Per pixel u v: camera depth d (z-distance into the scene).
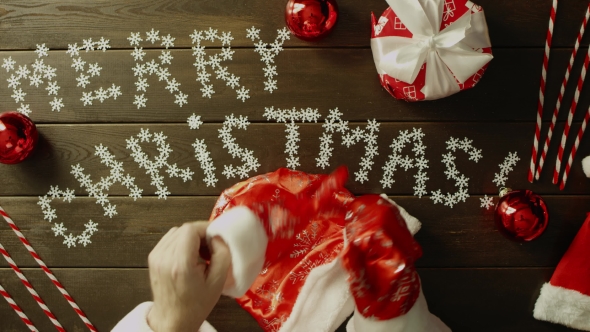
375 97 1.09
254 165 1.10
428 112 1.09
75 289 1.12
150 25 1.09
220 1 1.09
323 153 1.10
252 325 1.12
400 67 1.01
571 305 1.07
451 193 1.10
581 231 1.05
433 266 1.11
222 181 1.10
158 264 0.82
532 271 1.10
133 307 1.12
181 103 1.10
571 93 1.08
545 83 1.08
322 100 1.09
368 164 1.10
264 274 1.02
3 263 1.12
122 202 1.11
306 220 0.92
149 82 1.10
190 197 1.11
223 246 0.85
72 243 1.12
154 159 1.10
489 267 1.11
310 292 0.99
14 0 1.09
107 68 1.10
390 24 1.03
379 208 0.90
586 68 1.07
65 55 1.10
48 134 1.10
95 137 1.10
